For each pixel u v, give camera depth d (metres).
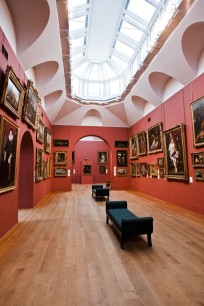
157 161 11.15
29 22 5.89
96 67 14.15
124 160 16.33
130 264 3.75
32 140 8.26
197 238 5.12
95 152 24.44
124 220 4.51
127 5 8.30
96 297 2.77
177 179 9.05
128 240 4.99
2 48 4.88
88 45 11.25
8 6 5.38
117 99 13.92
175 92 9.40
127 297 2.78
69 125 15.66
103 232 5.60
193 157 7.80
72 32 9.48
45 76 9.14
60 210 8.34
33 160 8.66
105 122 16.08
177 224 6.31
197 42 7.21
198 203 7.60
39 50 6.77
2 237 5.11
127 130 16.67
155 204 9.52
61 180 15.09
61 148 15.30
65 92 12.23
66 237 5.18
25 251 4.31
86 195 12.77
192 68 7.68
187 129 8.32
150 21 8.41
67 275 3.35
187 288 3.00
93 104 14.65
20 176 8.59
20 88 5.79
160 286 3.04
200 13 5.95
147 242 4.86
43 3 5.49
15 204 6.17
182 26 6.63
